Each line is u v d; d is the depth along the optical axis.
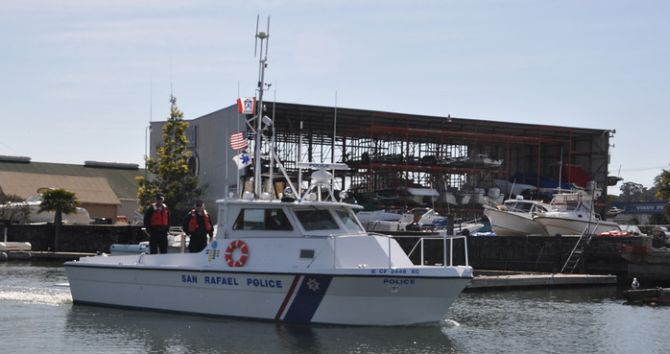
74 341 15.17
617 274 31.48
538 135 61.50
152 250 18.58
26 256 37.47
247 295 16.70
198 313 17.14
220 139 50.97
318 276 15.98
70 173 65.69
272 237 16.72
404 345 15.08
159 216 18.58
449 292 16.11
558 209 41.75
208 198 51.44
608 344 16.33
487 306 22.14
